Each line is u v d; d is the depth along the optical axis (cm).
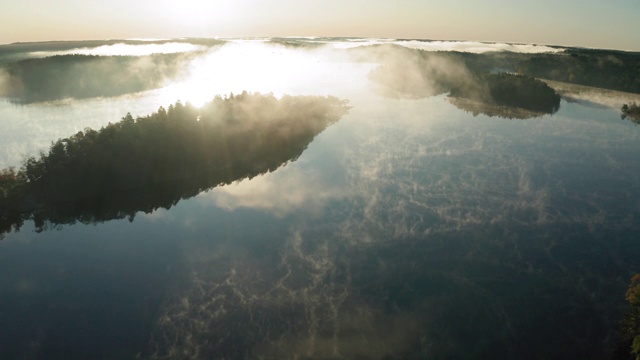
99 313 4056
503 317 4003
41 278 4588
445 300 4219
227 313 4047
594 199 6288
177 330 3847
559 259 4881
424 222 5650
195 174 7088
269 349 3653
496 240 5253
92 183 6322
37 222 5772
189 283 4488
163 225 5700
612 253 4994
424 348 3666
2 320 3962
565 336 3778
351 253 4997
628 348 3581
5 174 6178
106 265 4819
